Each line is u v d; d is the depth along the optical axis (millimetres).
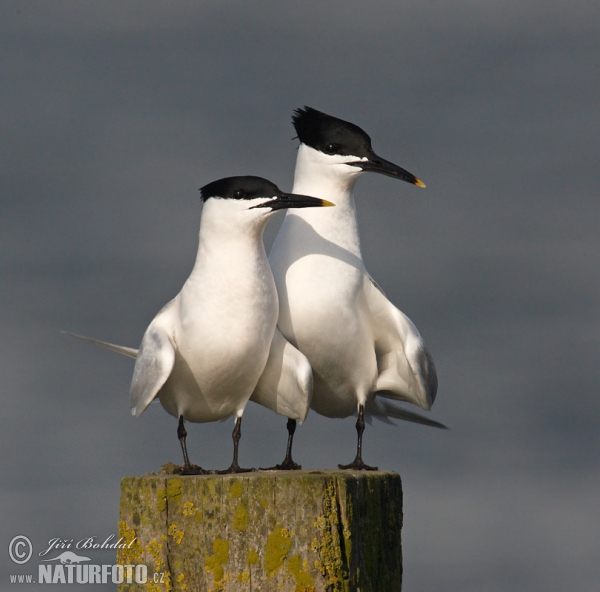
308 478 8492
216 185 10523
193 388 10727
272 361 10758
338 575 8430
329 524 8438
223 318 10320
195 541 8625
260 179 10523
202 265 10484
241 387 10656
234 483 8578
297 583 8375
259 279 10406
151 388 10242
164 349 10281
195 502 8672
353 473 9250
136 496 8844
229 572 8508
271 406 11219
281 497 8492
